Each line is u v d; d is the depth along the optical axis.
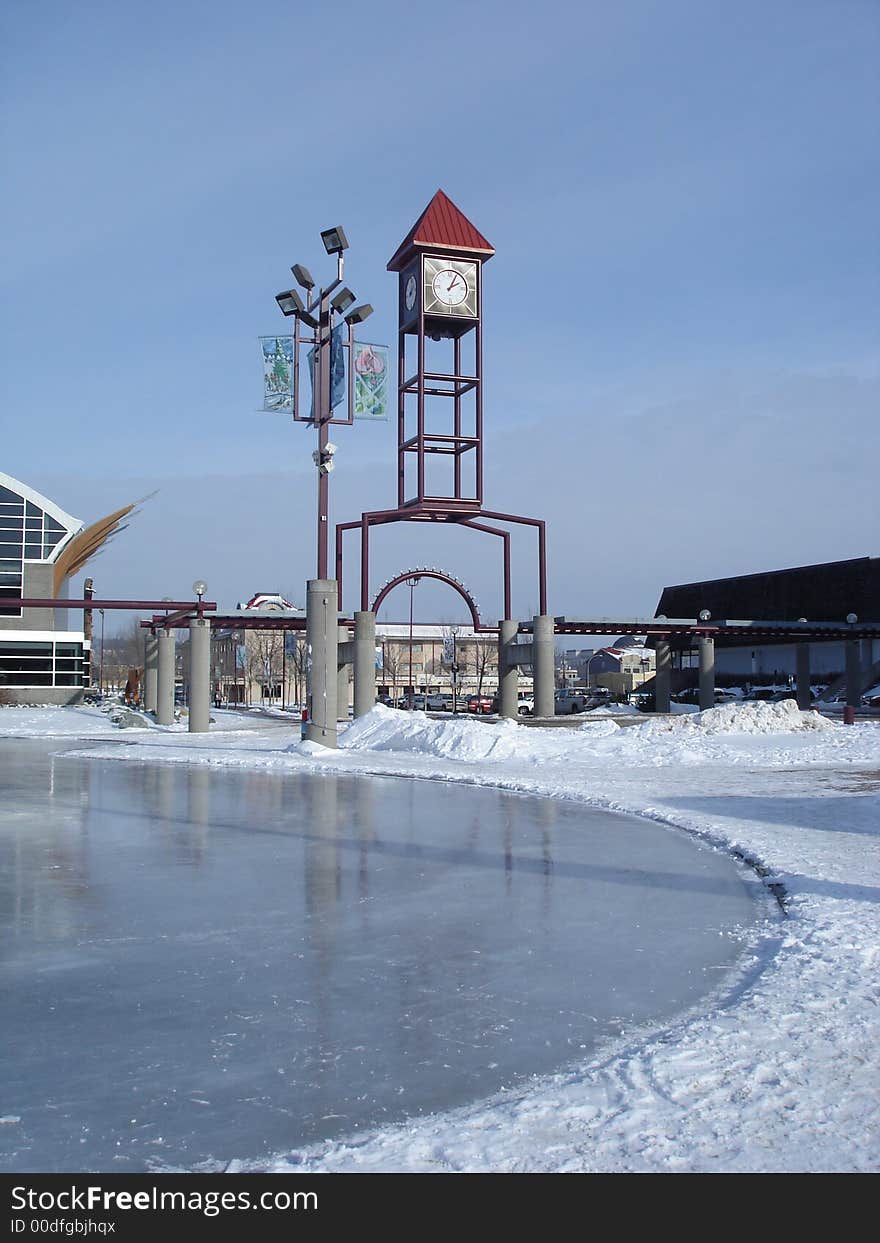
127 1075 6.35
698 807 19.72
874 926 9.88
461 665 115.75
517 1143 5.30
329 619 34.34
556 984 8.29
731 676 90.38
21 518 72.44
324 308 33.06
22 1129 5.59
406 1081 6.23
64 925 10.40
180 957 9.17
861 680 75.81
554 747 32.97
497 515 52.78
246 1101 5.93
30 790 24.00
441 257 49.97
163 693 58.88
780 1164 5.06
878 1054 6.48
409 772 27.92
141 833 16.97
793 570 86.38
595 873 13.28
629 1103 5.76
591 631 58.88
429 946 9.55
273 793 23.36
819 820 17.77
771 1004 7.54
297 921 10.56
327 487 34.00
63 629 80.19
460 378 51.06
